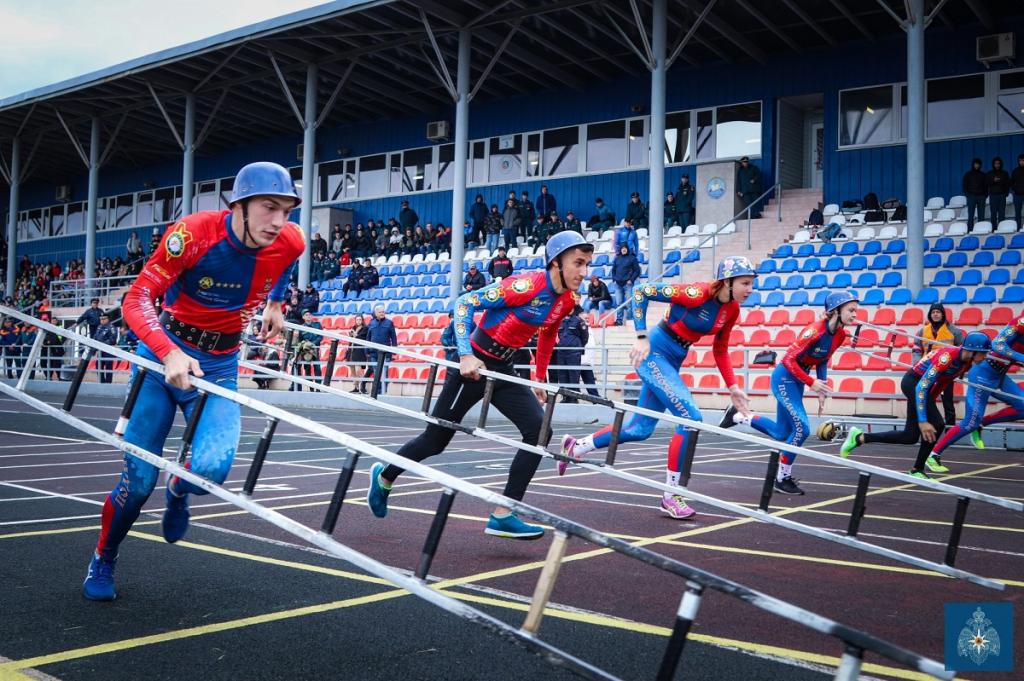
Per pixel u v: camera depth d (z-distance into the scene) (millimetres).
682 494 5188
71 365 28359
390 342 21719
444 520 2846
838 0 24391
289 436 14375
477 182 34750
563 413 18828
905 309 18828
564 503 7891
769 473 5004
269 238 3975
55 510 7090
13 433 14344
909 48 19453
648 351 7113
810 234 24109
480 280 24656
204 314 4203
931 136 26156
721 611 4469
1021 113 25031
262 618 4164
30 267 46438
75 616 4148
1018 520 7383
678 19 25547
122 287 35312
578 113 32438
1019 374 16047
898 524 7141
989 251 20656
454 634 3979
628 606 4508
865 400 17000
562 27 26781
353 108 36500
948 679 1911
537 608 2566
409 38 27359
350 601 4492
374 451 3027
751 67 29047
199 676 3375
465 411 5961
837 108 27531
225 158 42375
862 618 4391
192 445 3771
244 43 27859
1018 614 4520
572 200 32406
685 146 30188
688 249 24953
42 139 41156
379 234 33156
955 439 10688
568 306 5898
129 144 42062
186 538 6027
